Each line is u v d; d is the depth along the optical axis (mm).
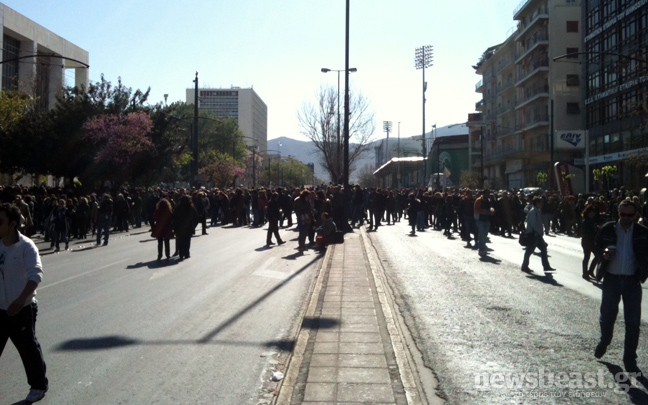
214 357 6051
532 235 12609
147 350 6312
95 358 6000
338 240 18828
